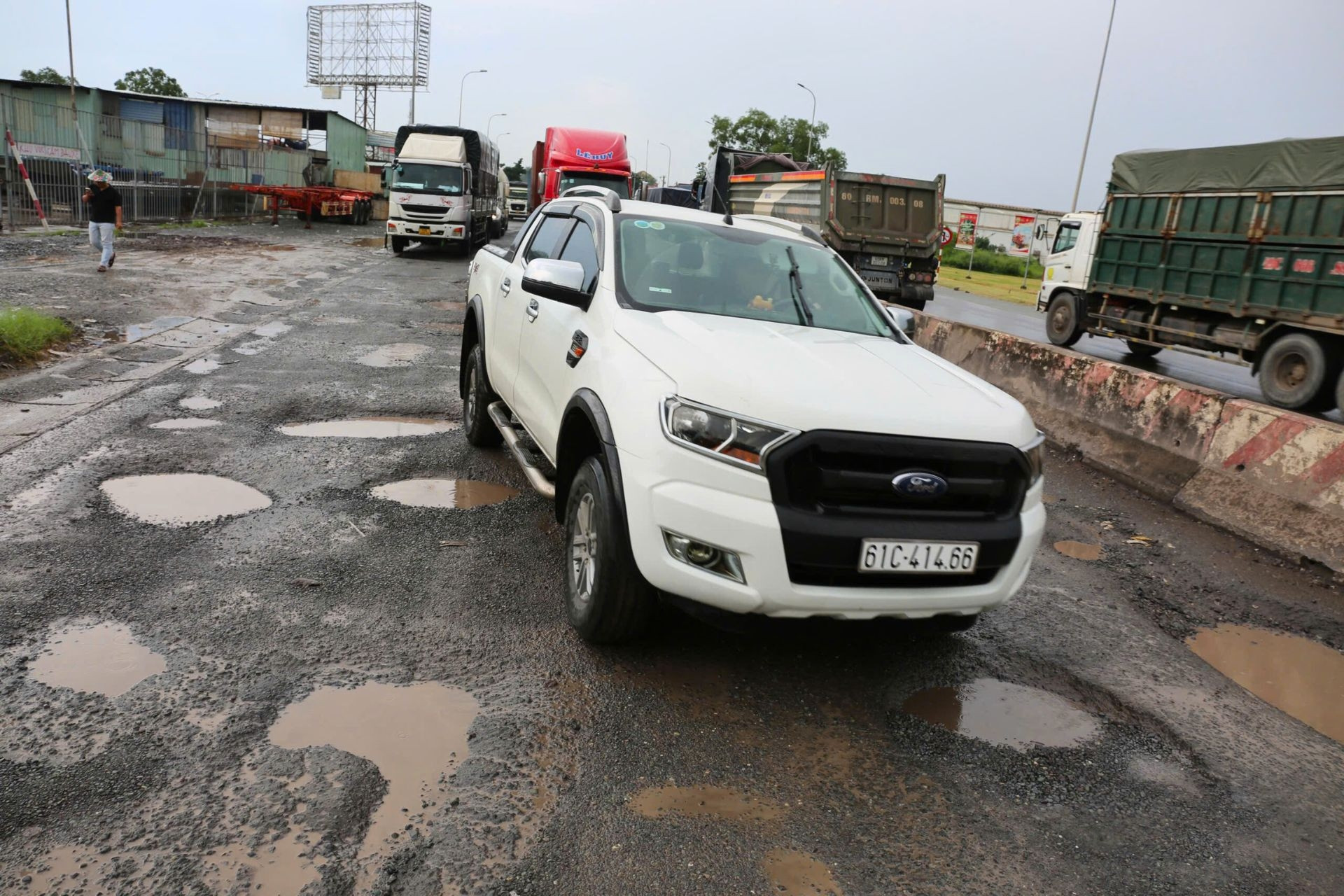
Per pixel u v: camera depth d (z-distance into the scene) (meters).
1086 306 15.94
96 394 7.34
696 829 2.67
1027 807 2.93
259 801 2.61
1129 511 6.45
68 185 25.45
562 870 2.45
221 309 12.40
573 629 3.85
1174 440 6.91
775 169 25.08
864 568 3.16
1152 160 13.57
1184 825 2.90
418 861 2.43
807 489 3.15
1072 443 7.96
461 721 3.11
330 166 48.62
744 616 3.24
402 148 26.56
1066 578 5.08
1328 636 4.55
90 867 2.31
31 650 3.35
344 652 3.51
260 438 6.43
